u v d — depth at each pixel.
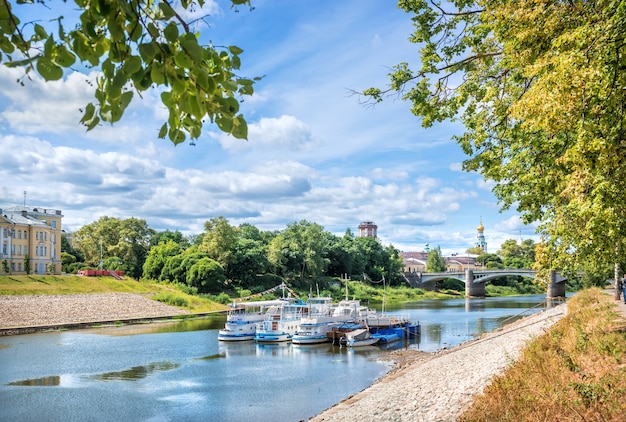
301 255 111.62
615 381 12.49
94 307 69.50
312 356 40.50
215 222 104.31
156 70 3.27
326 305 59.28
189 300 83.00
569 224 11.72
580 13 9.11
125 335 52.75
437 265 167.75
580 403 11.56
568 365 15.30
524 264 177.38
